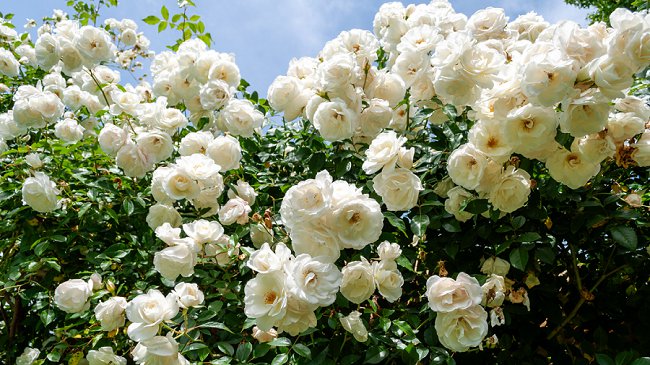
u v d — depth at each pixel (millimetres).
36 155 1271
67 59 1380
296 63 1265
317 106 1090
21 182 1325
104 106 1616
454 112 1112
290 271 772
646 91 1245
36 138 1566
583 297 1170
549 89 786
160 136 1205
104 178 1256
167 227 1013
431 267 1129
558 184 1032
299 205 768
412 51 1117
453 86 951
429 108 1190
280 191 1317
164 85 1421
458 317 846
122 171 1350
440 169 1158
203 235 1007
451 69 946
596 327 1257
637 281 1236
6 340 1396
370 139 1193
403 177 955
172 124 1249
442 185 1100
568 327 1245
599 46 777
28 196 1156
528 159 1028
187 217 1235
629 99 988
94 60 1380
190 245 990
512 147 910
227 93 1264
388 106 1120
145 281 1151
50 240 1253
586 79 788
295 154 1281
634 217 1021
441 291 852
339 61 1048
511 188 964
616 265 1213
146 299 869
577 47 786
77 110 1685
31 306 1374
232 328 1021
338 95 1070
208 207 1195
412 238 1158
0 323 1559
